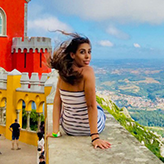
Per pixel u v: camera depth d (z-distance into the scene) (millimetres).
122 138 3346
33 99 12203
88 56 3006
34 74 12203
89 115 3092
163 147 13258
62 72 3016
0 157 10898
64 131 3684
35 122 17938
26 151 11781
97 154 2758
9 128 11953
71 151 2842
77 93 3086
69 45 3004
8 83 12961
